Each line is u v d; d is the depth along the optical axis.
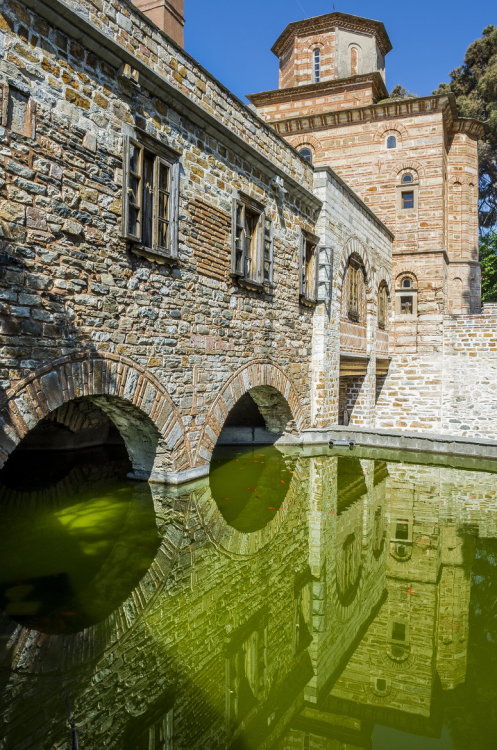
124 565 5.55
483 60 33.25
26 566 5.38
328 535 6.97
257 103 23.05
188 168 8.50
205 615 4.73
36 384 5.91
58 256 6.17
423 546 6.72
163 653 4.08
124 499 7.77
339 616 4.97
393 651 4.42
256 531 7.01
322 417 13.80
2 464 5.57
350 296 16.06
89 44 6.45
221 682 3.82
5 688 3.51
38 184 5.89
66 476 9.15
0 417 5.54
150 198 7.81
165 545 6.15
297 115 22.39
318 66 22.22
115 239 6.99
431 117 19.92
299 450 12.77
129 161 7.12
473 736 3.45
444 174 21.28
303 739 3.37
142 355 7.54
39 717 3.28
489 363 19.00
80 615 4.49
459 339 19.55
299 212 12.70
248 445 13.38
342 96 21.56
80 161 6.43
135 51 7.32
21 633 4.16
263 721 3.52
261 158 10.45
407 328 20.42
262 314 11.08
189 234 8.53
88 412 11.33
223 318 9.61
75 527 6.62
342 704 3.73
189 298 8.58
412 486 9.62
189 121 8.49
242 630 4.56
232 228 9.76
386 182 20.64
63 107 6.19
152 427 8.11
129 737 3.18
